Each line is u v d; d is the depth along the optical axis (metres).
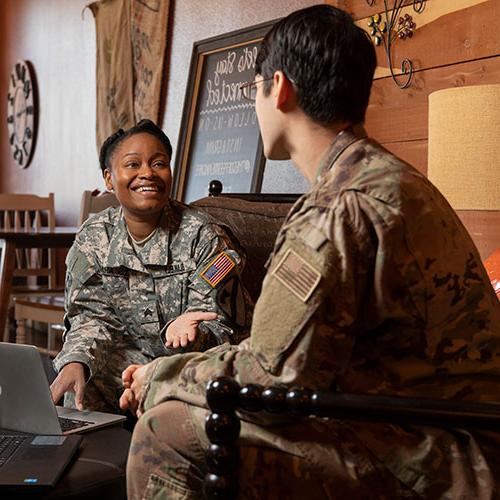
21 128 7.32
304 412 1.15
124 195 2.25
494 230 2.85
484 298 1.25
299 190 3.91
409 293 1.20
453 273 1.22
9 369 1.78
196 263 2.24
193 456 1.29
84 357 2.12
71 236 4.52
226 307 2.18
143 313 2.26
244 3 4.32
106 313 2.28
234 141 4.21
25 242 4.40
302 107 1.34
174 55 4.94
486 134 2.35
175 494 1.29
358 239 1.20
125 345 2.29
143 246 2.27
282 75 1.35
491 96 2.34
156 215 2.29
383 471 1.22
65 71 6.52
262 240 2.55
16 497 1.50
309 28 1.33
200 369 1.29
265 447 1.24
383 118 3.23
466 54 2.87
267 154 1.42
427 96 3.03
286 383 1.19
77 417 1.93
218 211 2.60
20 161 7.41
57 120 6.70
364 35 1.35
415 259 1.20
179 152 4.59
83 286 2.30
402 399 1.14
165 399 1.33
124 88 5.38
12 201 5.39
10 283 4.35
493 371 1.25
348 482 1.21
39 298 4.63
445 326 1.22
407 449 1.22
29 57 7.19
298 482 1.23
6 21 7.62
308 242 1.21
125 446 1.75
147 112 5.13
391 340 1.23
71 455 1.66
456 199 2.41
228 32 4.43
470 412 1.12
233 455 1.21
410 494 1.21
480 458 1.20
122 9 5.37
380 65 3.23
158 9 5.00
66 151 6.54
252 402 1.17
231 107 4.28
